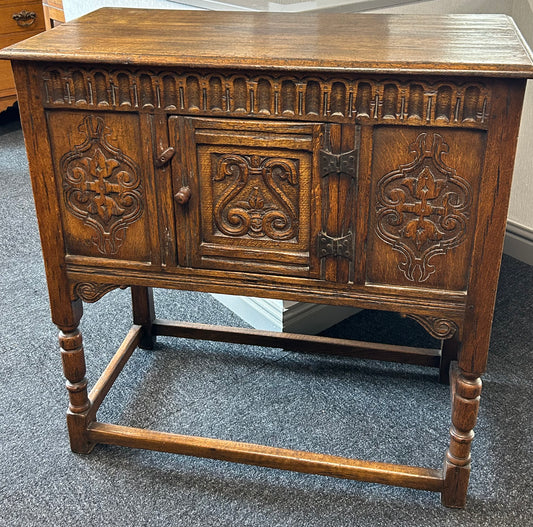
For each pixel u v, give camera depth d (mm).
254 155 1381
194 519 1567
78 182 1471
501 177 1288
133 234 1505
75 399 1683
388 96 1280
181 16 1694
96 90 1373
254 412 1883
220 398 1935
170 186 1437
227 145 1380
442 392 1953
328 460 1596
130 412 1883
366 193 1365
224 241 1478
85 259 1544
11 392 1959
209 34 1498
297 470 1611
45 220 1512
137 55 1317
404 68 1233
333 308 2244
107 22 1620
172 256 1508
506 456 1736
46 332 2225
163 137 1395
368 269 1440
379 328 2260
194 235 1476
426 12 2160
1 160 3502
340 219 1398
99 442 1725
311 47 1370
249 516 1574
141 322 2084
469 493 1633
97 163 1446
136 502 1613
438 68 1223
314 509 1593
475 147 1288
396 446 1765
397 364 2070
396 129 1307
